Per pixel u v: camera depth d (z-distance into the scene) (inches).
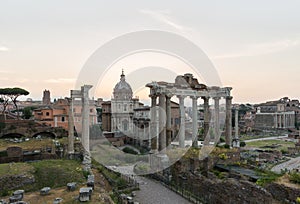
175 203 1157.7
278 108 5684.1
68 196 944.3
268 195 946.1
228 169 1454.2
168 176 1456.7
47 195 961.5
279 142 3545.8
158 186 1401.3
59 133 2647.6
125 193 1263.5
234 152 1648.6
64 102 3481.8
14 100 3779.5
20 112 4414.4
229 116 1932.8
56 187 1085.8
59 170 1237.1
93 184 1028.5
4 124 2495.1
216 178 1285.7
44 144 2021.4
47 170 1224.2
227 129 1932.8
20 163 1344.7
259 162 1989.4
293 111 5743.1
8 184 1069.8
